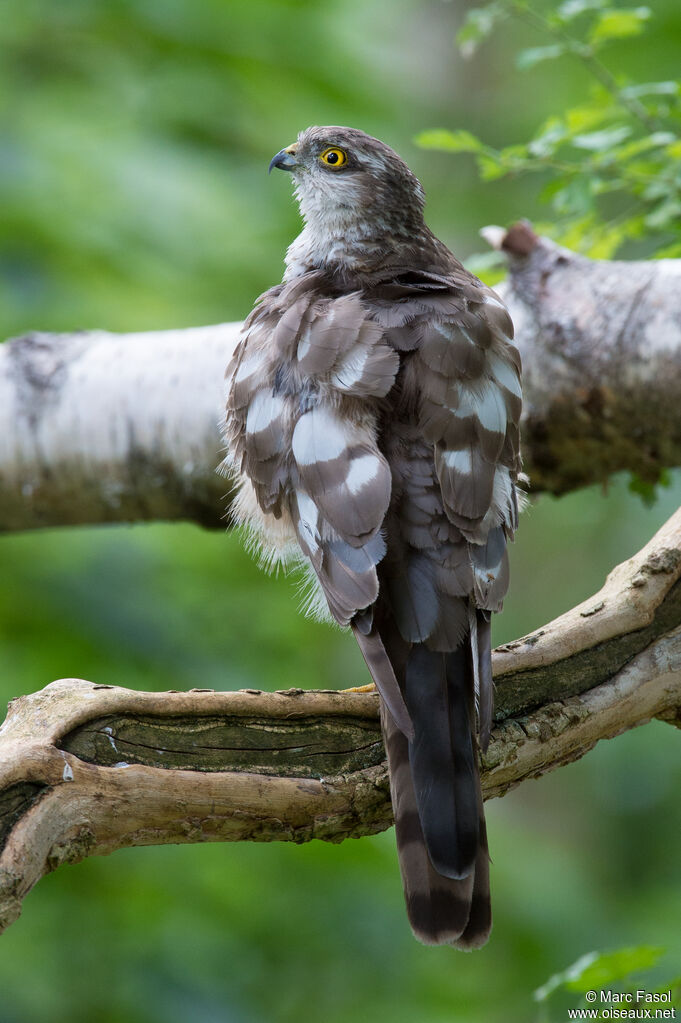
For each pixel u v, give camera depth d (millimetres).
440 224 16609
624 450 8406
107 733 5172
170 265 12219
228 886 11320
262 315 7129
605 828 16609
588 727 5984
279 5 13484
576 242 8867
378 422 6043
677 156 8336
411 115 15477
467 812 5266
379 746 5562
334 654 14242
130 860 11117
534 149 8273
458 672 5516
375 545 5656
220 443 8969
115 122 12664
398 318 6371
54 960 10609
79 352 9367
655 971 7570
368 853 11523
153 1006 10531
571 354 8141
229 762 5340
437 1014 11594
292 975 11266
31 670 11297
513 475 6391
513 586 16938
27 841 4848
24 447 9312
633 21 8141
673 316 7902
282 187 13023
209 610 12539
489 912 5219
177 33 13039
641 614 6133
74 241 11797
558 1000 11562
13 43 12758
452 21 16453
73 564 11828
